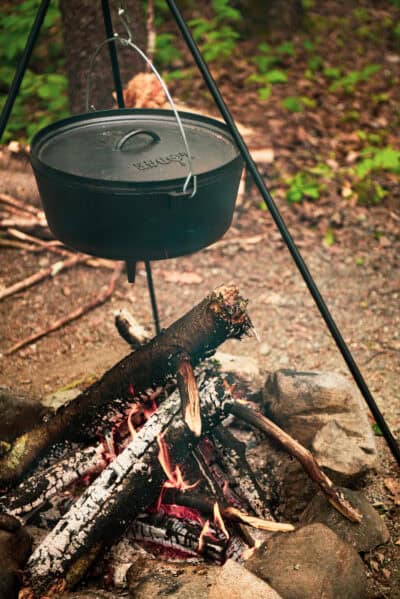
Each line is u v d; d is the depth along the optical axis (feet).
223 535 5.72
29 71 11.94
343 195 10.08
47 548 5.46
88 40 8.96
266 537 5.87
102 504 5.52
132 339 6.79
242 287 8.66
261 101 12.29
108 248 5.41
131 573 5.51
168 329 5.84
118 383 5.90
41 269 8.85
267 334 8.06
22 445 6.01
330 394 6.31
